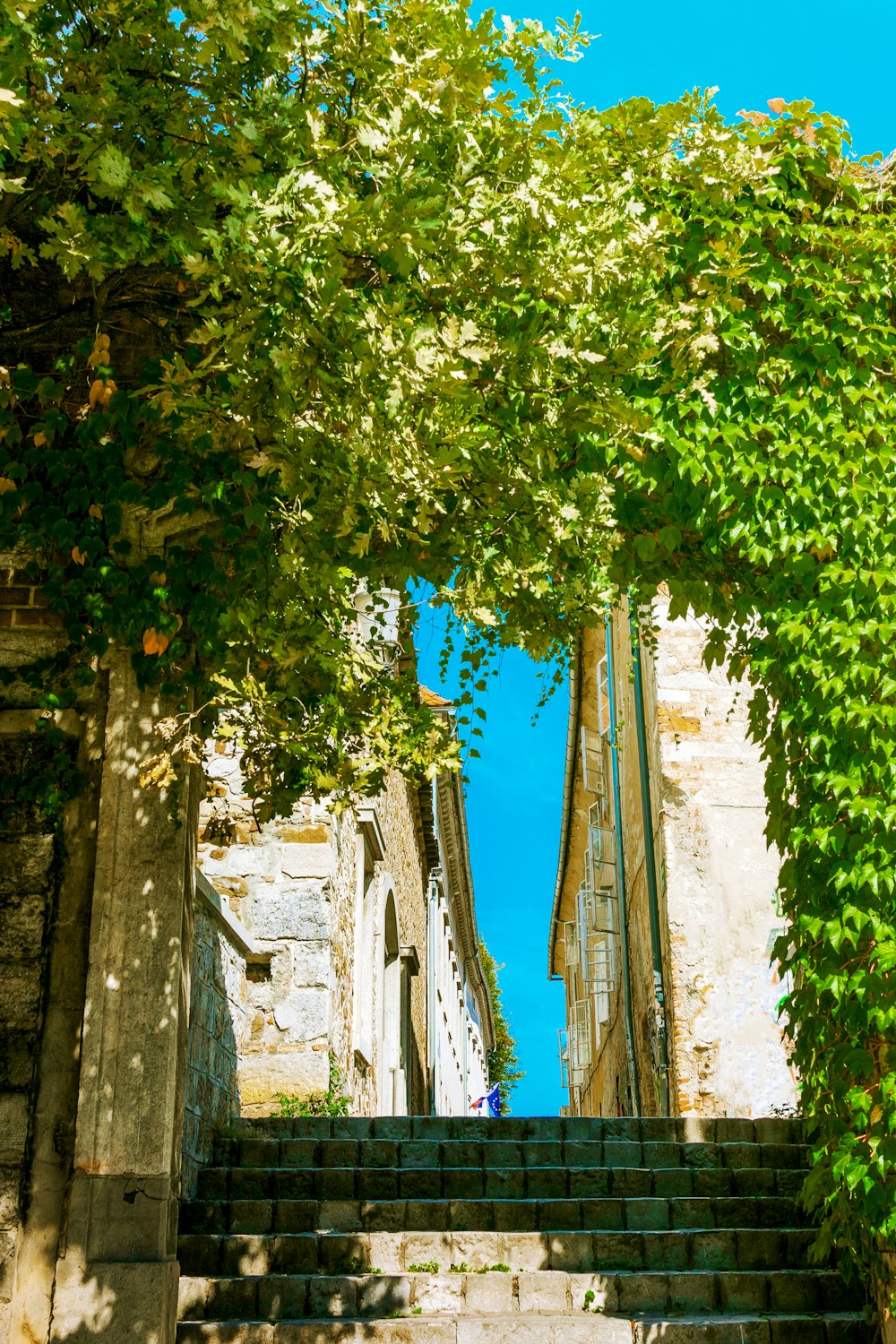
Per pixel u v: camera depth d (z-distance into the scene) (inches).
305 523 164.9
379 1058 511.2
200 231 147.5
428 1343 213.0
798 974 199.9
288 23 146.3
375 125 155.0
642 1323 214.1
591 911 676.1
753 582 210.2
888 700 198.5
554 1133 299.3
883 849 188.2
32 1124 178.9
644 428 197.9
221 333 145.3
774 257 218.4
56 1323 168.1
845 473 208.5
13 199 161.9
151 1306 168.7
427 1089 742.5
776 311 213.6
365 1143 285.9
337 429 152.9
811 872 194.2
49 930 186.7
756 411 209.6
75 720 195.3
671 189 214.5
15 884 187.9
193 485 189.2
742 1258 244.1
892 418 216.1
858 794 191.3
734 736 427.5
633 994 532.7
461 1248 243.8
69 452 188.2
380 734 223.9
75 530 188.4
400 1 160.6
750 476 204.7
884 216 219.5
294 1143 286.8
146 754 191.8
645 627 243.6
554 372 169.6
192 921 197.0
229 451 179.0
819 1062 194.9
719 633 218.4
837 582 203.2
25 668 193.8
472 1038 1309.1
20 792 190.7
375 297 157.8
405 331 148.8
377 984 509.0
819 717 197.3
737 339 211.0
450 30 161.0
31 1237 173.6
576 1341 213.6
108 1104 177.6
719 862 415.5
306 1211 257.0
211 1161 284.5
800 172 220.8
